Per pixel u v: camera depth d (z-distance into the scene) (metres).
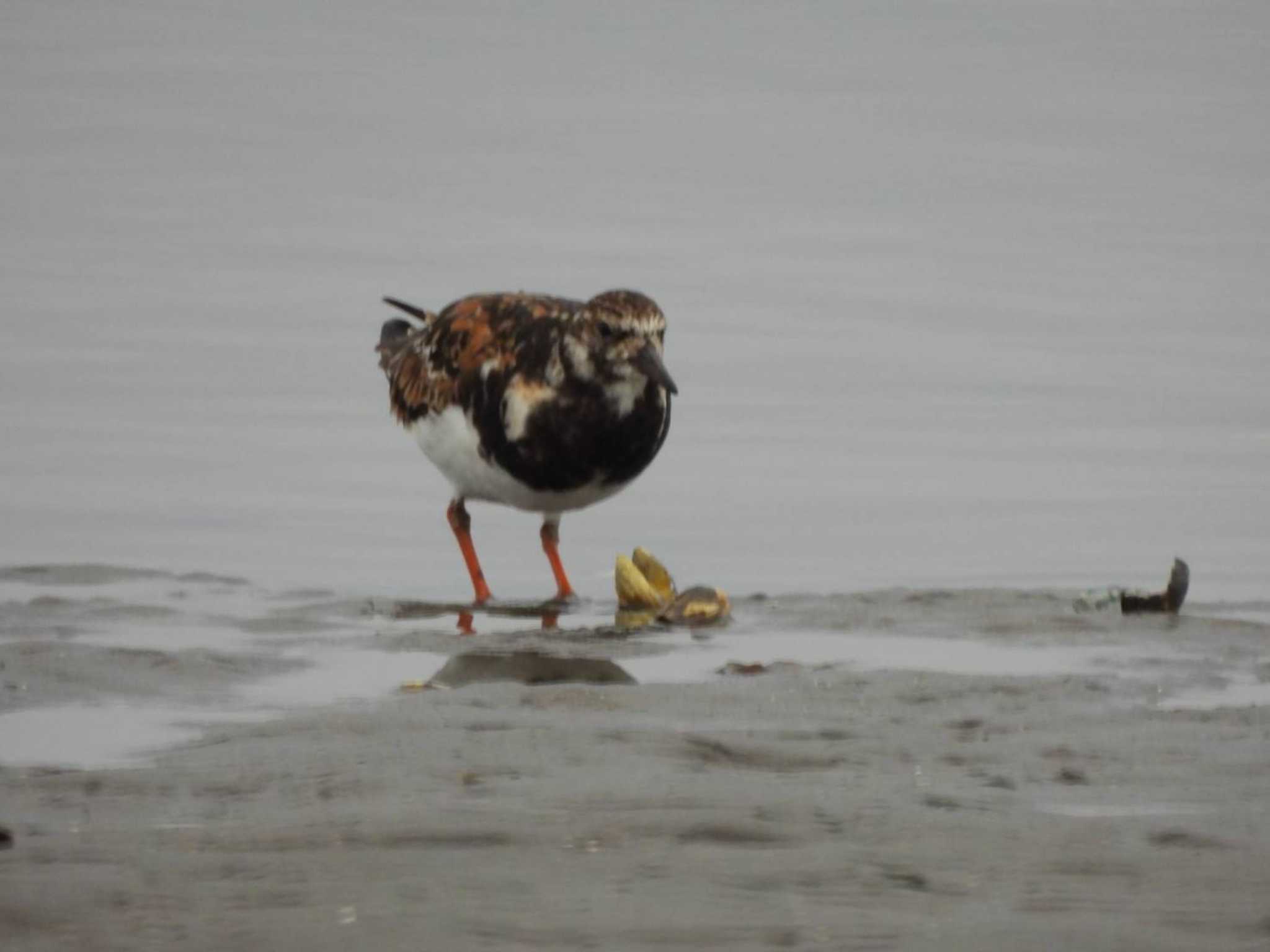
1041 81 47.22
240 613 12.81
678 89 47.66
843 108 44.75
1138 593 12.83
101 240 30.45
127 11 56.56
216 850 7.27
